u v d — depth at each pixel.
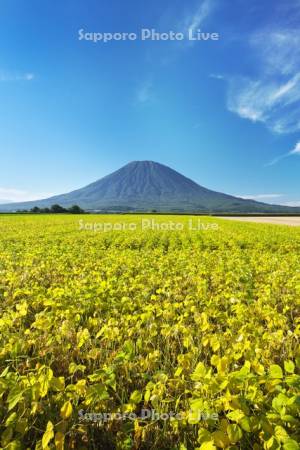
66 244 13.11
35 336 3.56
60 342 3.36
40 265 7.52
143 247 12.94
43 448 1.79
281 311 4.77
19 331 3.80
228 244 13.50
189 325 3.74
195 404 2.04
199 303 4.82
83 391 2.28
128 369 2.88
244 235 17.20
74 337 3.62
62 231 20.14
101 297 4.81
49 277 6.68
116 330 3.24
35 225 27.89
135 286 5.38
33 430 2.32
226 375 2.31
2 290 5.71
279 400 2.03
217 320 4.21
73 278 6.57
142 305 4.43
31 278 6.55
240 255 9.34
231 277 6.14
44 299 4.57
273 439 1.81
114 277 5.65
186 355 2.73
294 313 4.66
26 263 7.61
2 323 3.52
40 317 3.79
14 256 9.12
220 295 4.89
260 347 3.11
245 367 2.26
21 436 2.05
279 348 3.27
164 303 4.47
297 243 13.93
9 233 18.91
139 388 2.85
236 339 3.03
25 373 2.96
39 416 2.35
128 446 2.18
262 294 4.88
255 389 2.10
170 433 2.30
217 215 77.88
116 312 4.17
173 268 7.04
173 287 5.69
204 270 6.70
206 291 5.33
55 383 2.21
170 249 11.78
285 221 45.28
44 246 12.05
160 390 2.34
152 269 6.75
